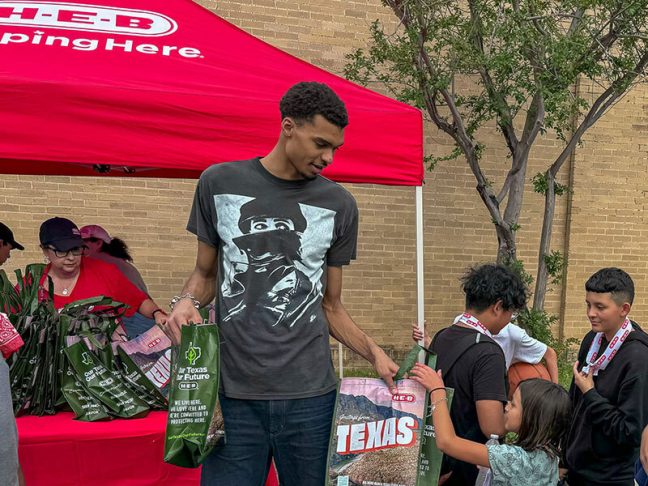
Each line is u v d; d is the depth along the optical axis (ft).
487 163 23.54
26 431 7.96
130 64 8.98
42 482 7.92
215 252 6.60
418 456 6.80
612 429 8.07
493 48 16.92
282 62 10.23
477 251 23.85
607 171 24.20
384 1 17.93
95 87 8.15
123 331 10.91
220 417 6.28
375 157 9.07
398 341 23.38
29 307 8.89
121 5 10.73
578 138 19.29
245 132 8.64
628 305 8.55
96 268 11.57
